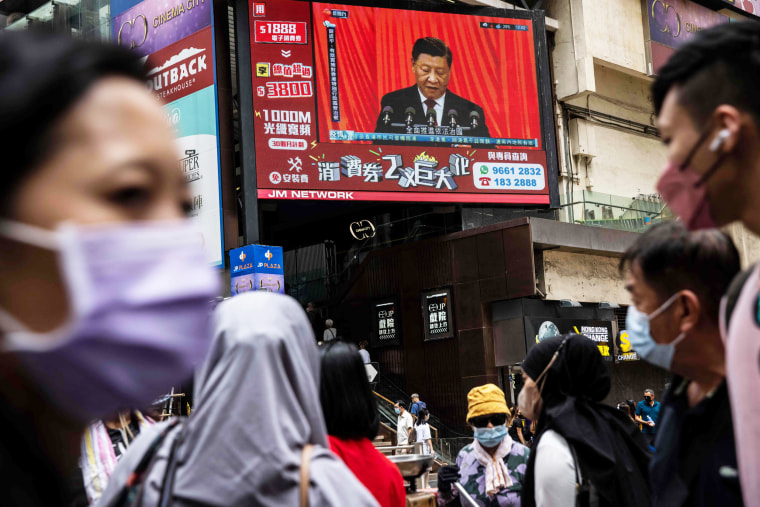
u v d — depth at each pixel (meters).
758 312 0.92
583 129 19.48
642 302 1.75
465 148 17.28
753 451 0.91
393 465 2.46
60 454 0.69
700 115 1.00
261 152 15.93
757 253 15.69
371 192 16.48
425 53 17.31
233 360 1.36
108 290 0.62
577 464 2.35
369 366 15.56
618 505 2.32
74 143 0.63
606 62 19.70
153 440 1.45
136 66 0.69
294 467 1.28
